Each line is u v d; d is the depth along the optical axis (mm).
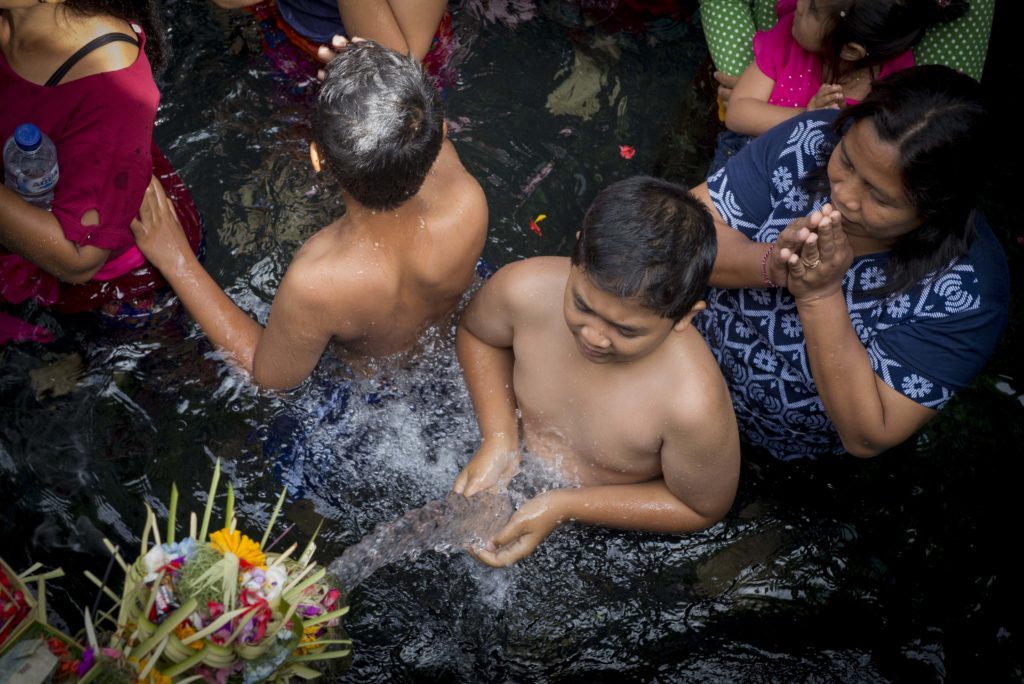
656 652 2375
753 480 2609
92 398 2588
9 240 2318
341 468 2520
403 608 2375
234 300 2859
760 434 2596
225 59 3352
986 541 2553
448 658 2334
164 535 2412
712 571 2459
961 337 2150
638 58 3547
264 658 1747
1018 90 3623
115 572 2357
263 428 2559
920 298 2168
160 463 2502
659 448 2262
